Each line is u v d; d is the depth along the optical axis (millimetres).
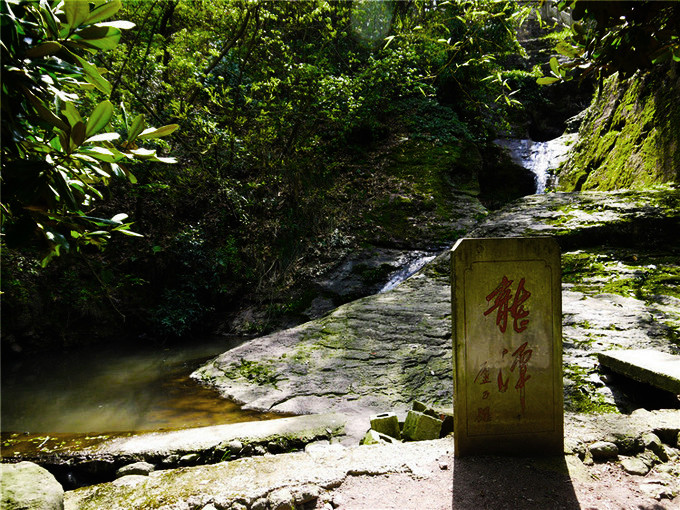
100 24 983
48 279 7395
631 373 3334
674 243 6410
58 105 1033
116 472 2703
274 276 9039
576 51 1584
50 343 7184
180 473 2238
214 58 9102
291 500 1971
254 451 2926
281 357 4961
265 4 9078
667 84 8602
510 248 2312
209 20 8789
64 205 1119
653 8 1287
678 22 1324
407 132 12898
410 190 11078
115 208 8273
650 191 7500
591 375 3686
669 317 4547
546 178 12500
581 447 2402
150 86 7719
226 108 8641
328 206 10453
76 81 1081
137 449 2928
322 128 11156
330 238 9734
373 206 10641
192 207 9508
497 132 14438
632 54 1449
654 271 5738
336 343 5059
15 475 1896
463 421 2318
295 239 9781
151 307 8086
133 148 1095
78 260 7723
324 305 8219
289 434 3059
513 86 14984
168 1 8062
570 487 2072
